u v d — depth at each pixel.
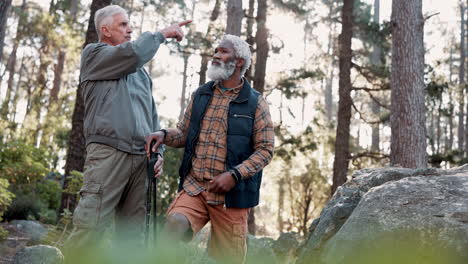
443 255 1.99
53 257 2.34
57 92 20.19
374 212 2.34
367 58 16.92
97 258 1.15
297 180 20.84
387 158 16.08
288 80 16.67
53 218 8.31
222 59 2.87
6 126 14.16
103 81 3.09
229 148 2.78
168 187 13.59
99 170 2.99
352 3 16.05
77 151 8.55
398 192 2.46
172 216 2.69
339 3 25.88
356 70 16.42
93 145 3.04
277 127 17.30
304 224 20.38
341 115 15.57
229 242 2.81
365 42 16.95
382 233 2.21
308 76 16.45
